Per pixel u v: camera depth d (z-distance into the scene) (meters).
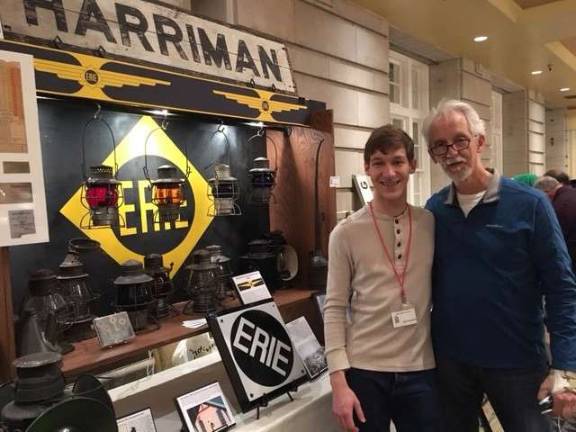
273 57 2.29
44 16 1.45
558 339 1.31
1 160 1.17
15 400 1.04
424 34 4.72
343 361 1.42
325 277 2.26
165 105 1.67
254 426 1.52
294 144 2.38
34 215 1.23
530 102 8.17
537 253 1.35
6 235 1.18
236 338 1.63
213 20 2.02
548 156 9.80
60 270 1.56
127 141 1.86
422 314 1.45
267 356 1.67
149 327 1.65
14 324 1.33
